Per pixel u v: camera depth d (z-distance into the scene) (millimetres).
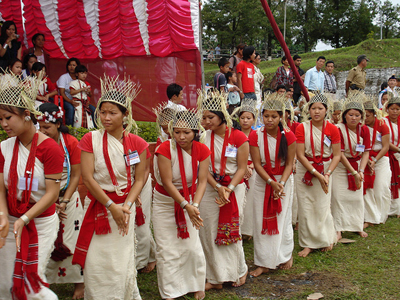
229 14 39906
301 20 50094
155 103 8414
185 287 3793
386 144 6062
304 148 4875
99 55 8539
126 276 3240
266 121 4230
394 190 6660
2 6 8445
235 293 3951
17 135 2793
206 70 29422
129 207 3178
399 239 5492
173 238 3734
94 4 8305
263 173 4305
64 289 3945
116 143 3225
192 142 3684
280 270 4484
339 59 23406
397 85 11047
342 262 4676
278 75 9703
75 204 3809
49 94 6895
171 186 3598
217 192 4008
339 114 5969
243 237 5617
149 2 8008
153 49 8211
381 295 3846
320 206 4910
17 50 7352
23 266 2799
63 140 3611
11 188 2869
